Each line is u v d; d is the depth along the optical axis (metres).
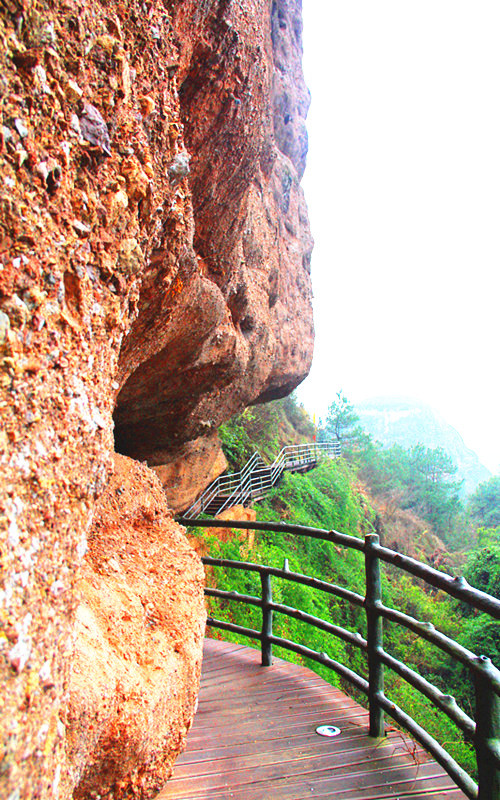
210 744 2.24
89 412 0.94
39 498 0.76
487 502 37.53
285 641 2.92
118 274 1.10
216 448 8.76
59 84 0.87
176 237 1.80
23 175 0.77
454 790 1.94
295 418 27.06
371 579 2.22
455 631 14.39
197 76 2.50
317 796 1.92
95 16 1.01
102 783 1.28
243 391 6.20
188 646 1.69
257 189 6.29
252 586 9.20
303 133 10.73
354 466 29.77
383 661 2.16
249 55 2.70
